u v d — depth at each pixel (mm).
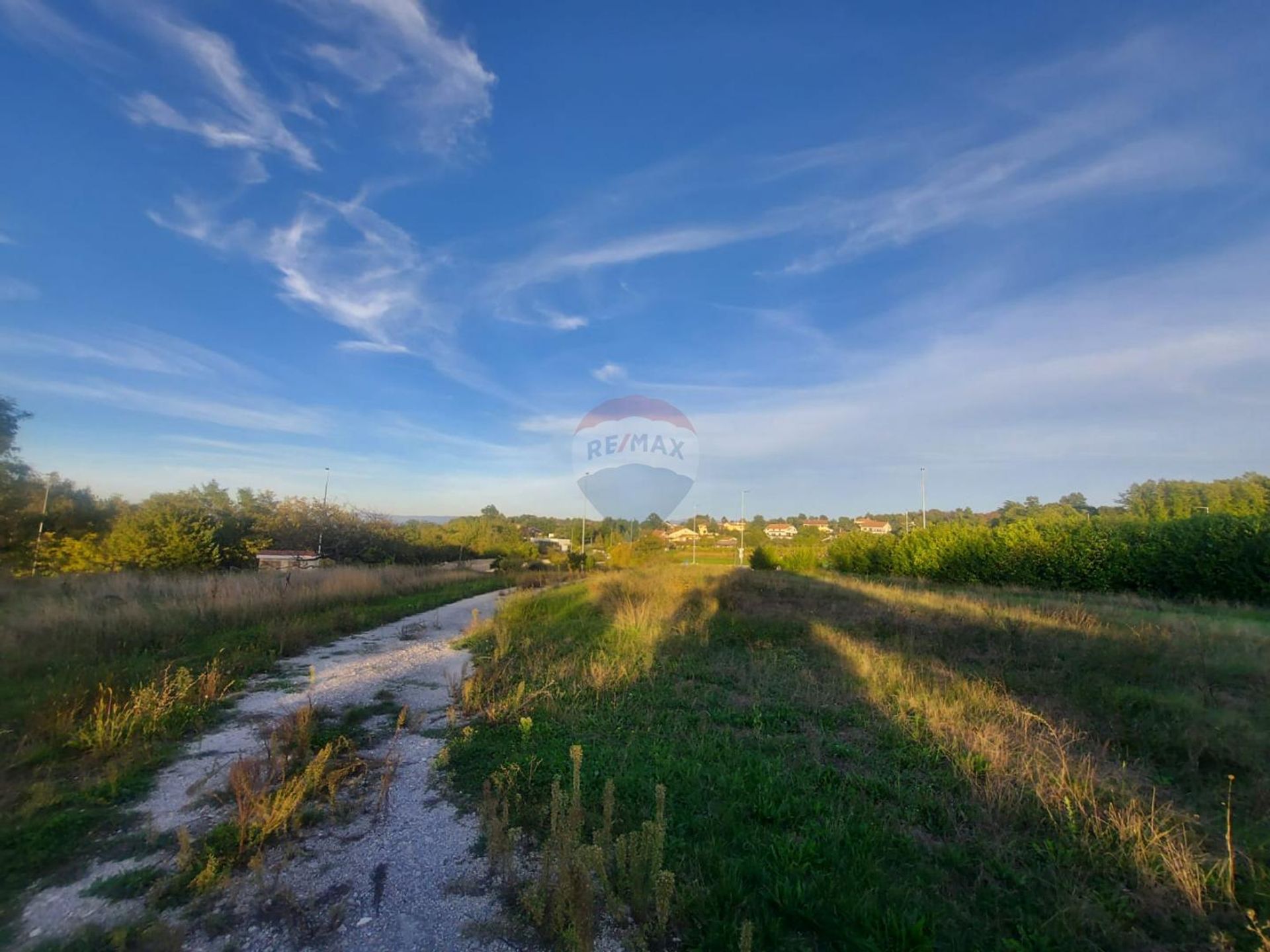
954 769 4297
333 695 6352
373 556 30656
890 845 3320
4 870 2930
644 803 3744
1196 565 15617
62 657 7105
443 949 2445
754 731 5203
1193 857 3092
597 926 2582
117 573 17266
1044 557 19797
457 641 9875
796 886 2863
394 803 3807
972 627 9648
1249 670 6598
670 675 7230
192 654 7871
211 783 4004
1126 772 4195
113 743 4531
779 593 15992
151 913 2621
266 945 2447
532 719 5449
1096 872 3086
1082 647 7758
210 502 25609
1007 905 2832
